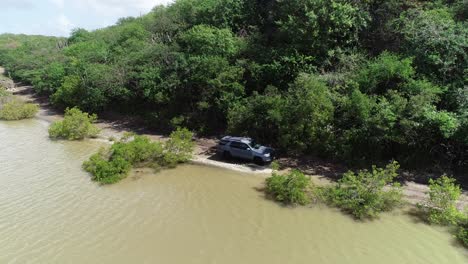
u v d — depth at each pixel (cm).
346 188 1561
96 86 3169
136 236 1308
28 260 1165
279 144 2184
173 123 2623
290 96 2088
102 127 2947
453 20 2212
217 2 3325
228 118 2403
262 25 3098
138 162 2067
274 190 1641
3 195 1638
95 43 4653
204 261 1163
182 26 3522
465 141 1686
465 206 1422
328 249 1228
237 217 1449
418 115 1753
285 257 1184
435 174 1792
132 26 4081
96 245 1250
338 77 2158
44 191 1689
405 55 2147
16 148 2372
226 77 2475
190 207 1536
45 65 4509
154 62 2988
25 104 3419
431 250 1215
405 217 1429
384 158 1967
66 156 2211
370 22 2536
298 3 2564
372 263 1150
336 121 2055
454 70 2005
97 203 1570
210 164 2042
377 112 1875
